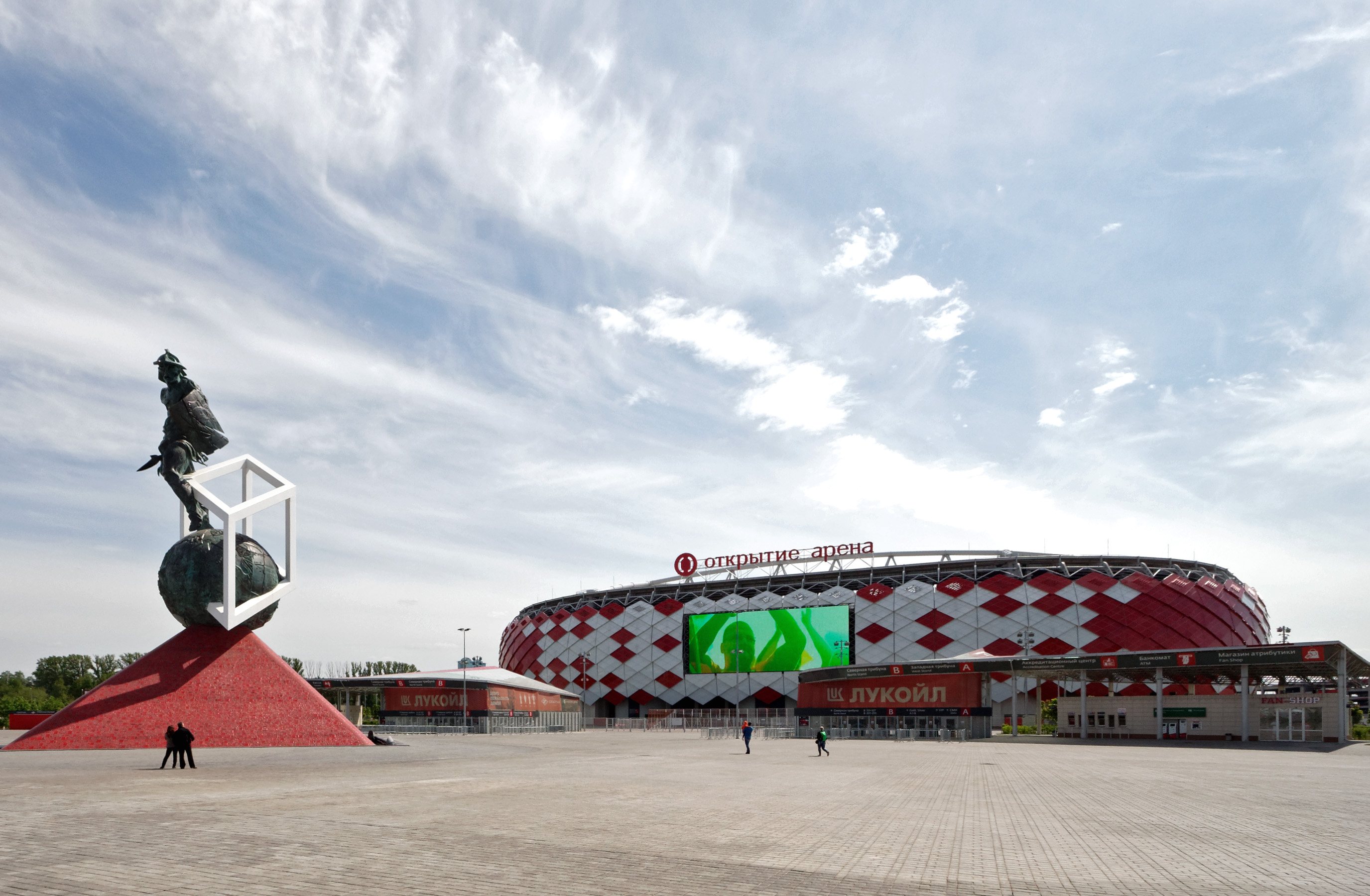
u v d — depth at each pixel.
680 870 10.52
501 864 10.72
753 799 18.94
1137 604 86.75
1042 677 74.12
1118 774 27.36
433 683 79.00
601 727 86.31
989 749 44.69
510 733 67.31
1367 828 15.08
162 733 39.94
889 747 47.16
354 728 44.19
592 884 9.65
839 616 94.44
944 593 91.00
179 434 46.84
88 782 21.83
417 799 17.81
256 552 44.62
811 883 9.96
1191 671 60.84
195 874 9.86
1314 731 48.84
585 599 116.31
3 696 108.00
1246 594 97.50
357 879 9.75
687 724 82.31
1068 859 11.84
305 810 15.73
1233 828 15.02
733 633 99.75
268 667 43.94
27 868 10.12
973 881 10.34
